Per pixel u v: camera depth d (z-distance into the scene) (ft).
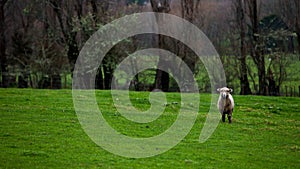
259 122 110.73
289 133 99.40
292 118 122.62
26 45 220.84
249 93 206.39
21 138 83.61
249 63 215.72
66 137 85.66
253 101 148.77
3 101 124.26
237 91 214.69
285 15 226.99
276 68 210.38
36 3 213.46
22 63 211.41
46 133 88.17
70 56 204.54
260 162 73.92
